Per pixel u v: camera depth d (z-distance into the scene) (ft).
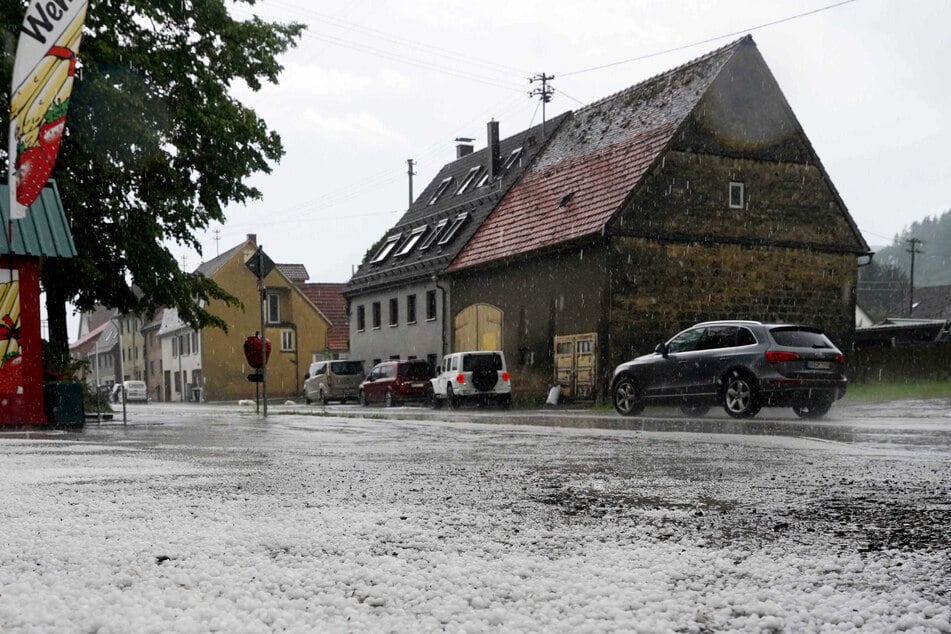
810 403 52.70
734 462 22.95
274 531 11.46
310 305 223.30
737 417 53.21
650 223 86.63
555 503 14.88
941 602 7.64
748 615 7.15
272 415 73.97
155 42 71.20
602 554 9.88
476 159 139.13
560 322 92.84
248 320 218.38
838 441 30.78
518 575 8.68
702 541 10.88
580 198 95.86
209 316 75.10
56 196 52.01
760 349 52.13
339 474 20.24
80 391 51.03
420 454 26.78
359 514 13.28
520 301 100.32
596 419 54.95
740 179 90.74
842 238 94.94
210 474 20.16
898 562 9.49
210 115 71.82
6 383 48.44
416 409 96.94
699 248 88.53
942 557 9.81
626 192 86.28
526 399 97.96
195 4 72.13
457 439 35.01
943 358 87.10
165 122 69.67
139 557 9.53
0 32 57.72
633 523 12.55
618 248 85.56
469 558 9.64
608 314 85.30
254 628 6.51
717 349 55.06
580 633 6.51
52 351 61.82
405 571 8.86
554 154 112.98
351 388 134.31
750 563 9.33
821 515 13.35
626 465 22.34
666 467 21.68
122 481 18.42
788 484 17.72
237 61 75.20
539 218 101.35
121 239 67.77
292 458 25.27
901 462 22.57
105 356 324.19
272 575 8.56
